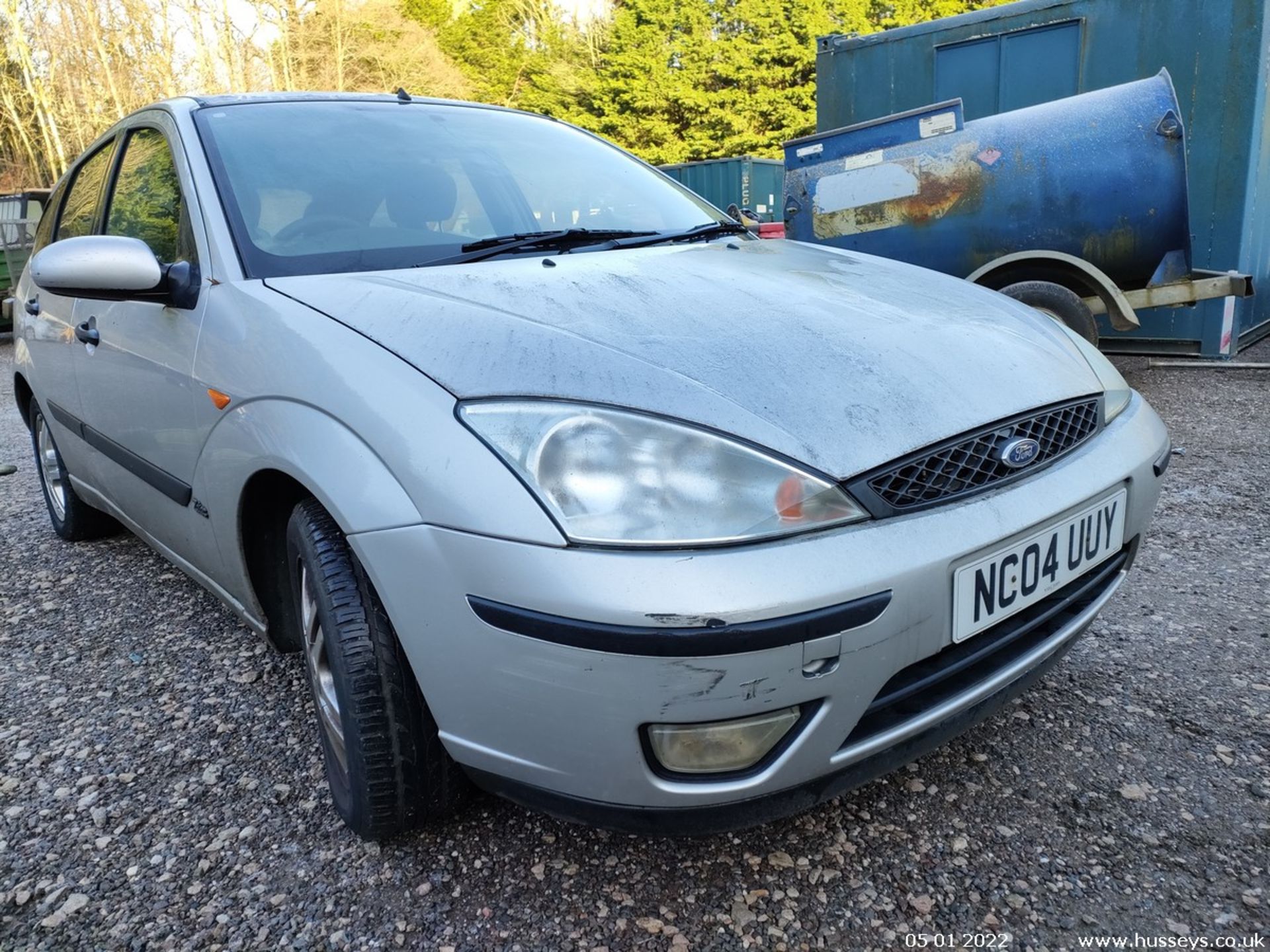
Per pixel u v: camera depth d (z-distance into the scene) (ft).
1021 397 5.45
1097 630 8.41
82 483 10.48
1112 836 5.65
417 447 4.69
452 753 4.97
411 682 5.24
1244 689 7.26
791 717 4.48
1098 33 21.22
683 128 97.60
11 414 22.68
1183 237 16.71
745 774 4.53
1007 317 6.58
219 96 8.25
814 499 4.44
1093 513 5.54
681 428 4.49
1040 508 5.11
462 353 4.98
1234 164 20.62
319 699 5.98
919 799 6.07
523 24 104.27
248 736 7.17
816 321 5.64
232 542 6.46
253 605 6.79
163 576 10.72
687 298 5.85
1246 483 12.74
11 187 83.30
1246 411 17.15
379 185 7.41
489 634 4.44
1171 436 15.60
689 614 4.11
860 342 5.44
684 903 5.24
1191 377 20.48
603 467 4.38
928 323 5.94
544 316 5.33
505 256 6.94
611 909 5.22
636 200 8.70
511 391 4.68
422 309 5.41
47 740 7.20
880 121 18.11
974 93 23.02
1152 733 6.70
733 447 4.46
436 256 6.81
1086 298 17.15
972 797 6.06
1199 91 20.65
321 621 5.35
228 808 6.26
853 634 4.37
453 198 7.58
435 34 103.91
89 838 5.98
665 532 4.27
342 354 5.27
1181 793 6.02
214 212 6.82
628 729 4.33
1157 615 8.68
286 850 5.80
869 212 18.45
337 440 5.04
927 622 4.62
